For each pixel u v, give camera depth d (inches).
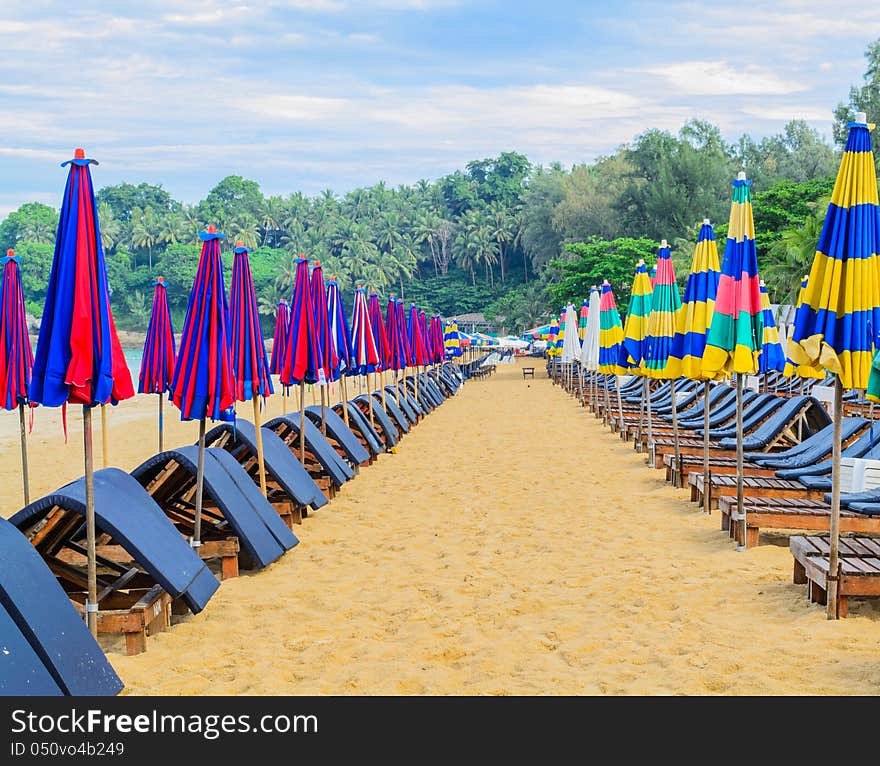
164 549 247.0
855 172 228.5
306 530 381.7
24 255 4360.2
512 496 453.1
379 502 445.4
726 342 319.3
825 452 410.0
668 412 737.6
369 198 5177.2
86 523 234.4
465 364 2091.5
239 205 5157.5
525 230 3890.3
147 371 473.4
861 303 228.4
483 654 221.9
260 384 355.6
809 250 1375.5
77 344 209.6
